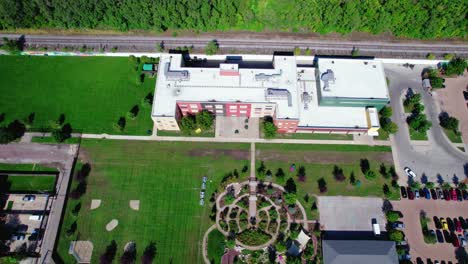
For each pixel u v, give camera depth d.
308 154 150.88
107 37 171.50
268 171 147.50
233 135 154.00
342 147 152.12
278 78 149.75
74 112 157.75
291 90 147.88
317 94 154.38
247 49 169.88
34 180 145.38
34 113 157.25
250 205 141.75
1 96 160.38
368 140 153.50
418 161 150.12
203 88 147.75
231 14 166.00
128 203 142.12
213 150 151.25
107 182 145.62
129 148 151.38
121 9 163.88
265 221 138.88
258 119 157.12
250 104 145.88
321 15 166.38
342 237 137.75
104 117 156.88
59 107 158.62
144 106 157.00
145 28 170.62
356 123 150.62
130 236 137.00
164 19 167.25
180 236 137.00
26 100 159.75
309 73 158.62
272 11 166.25
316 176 147.12
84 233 137.38
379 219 140.50
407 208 142.38
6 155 149.25
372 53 170.00
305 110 152.12
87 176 146.50
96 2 160.50
